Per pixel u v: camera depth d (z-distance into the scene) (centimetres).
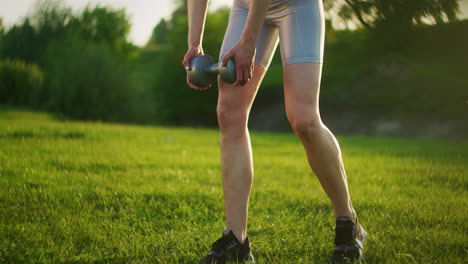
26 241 212
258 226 256
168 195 328
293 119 186
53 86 2019
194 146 720
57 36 2638
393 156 648
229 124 198
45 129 823
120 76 2103
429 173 461
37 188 328
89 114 2036
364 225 259
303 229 247
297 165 537
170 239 226
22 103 2434
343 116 2178
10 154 479
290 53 187
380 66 2025
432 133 1834
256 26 169
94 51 2111
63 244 211
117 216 271
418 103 1998
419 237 231
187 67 191
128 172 418
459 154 651
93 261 194
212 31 2467
